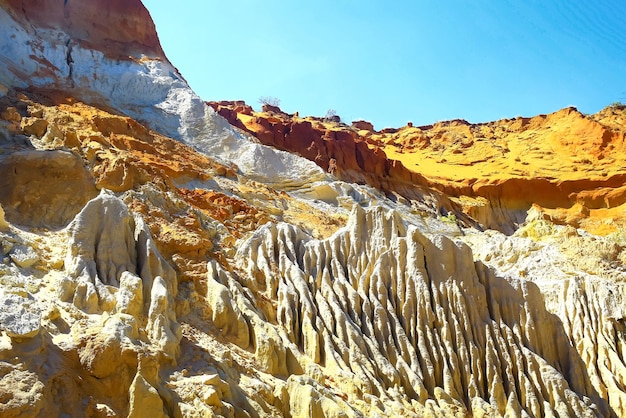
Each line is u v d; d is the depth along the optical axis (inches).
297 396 357.1
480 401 453.4
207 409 307.7
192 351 362.9
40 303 346.6
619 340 562.6
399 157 2304.4
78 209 487.5
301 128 1656.0
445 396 445.7
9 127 591.5
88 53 1011.9
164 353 339.0
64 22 1037.8
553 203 1894.7
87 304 361.4
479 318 504.1
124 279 381.4
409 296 494.9
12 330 281.1
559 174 2027.6
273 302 482.9
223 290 444.1
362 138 2269.9
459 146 2502.5
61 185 489.7
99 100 925.8
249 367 390.9
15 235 419.8
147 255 418.9
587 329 567.8
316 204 981.8
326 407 344.8
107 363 301.0
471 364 475.2
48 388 275.7
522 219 1850.4
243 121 1638.8
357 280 512.4
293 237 553.6
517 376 485.4
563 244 716.0
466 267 523.5
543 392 483.5
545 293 622.2
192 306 434.6
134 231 439.5
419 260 513.3
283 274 511.2
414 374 446.9
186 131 998.4
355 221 546.6
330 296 482.6
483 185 1898.4
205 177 787.4
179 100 1043.9
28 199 471.2
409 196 1633.9
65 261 398.3
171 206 571.2
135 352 309.4
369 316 480.7
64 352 301.3
